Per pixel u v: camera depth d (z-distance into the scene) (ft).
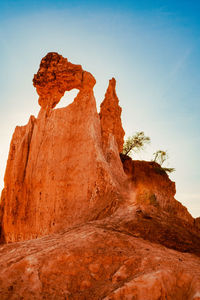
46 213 61.52
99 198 52.65
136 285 20.08
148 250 26.61
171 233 33.65
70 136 65.77
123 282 21.04
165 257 24.88
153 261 23.52
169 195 72.08
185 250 30.55
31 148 73.61
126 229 33.12
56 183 62.13
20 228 67.82
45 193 63.82
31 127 77.00
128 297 19.40
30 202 67.82
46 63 76.54
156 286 19.93
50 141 68.59
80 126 65.72
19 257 25.49
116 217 38.06
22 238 66.49
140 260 23.76
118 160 66.69
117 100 85.76
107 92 82.07
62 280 22.03
